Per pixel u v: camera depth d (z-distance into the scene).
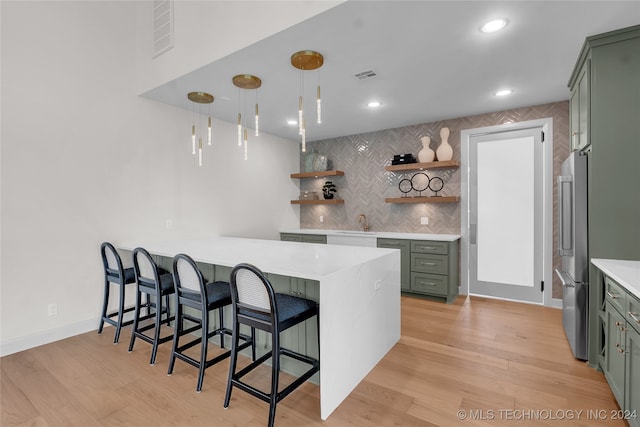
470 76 2.95
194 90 3.31
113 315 3.22
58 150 2.93
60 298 2.95
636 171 2.17
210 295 2.29
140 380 2.25
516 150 4.02
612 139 2.22
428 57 2.57
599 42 2.24
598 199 2.29
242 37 2.45
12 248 2.69
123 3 3.40
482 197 4.25
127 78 3.41
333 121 4.45
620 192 2.22
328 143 5.56
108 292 3.10
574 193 2.39
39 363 2.50
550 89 3.27
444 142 4.27
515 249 4.05
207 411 1.92
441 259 3.96
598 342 2.33
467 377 2.26
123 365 2.47
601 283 2.28
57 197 2.93
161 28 3.18
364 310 2.28
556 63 2.67
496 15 2.02
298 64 2.65
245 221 4.81
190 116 4.01
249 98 3.53
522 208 4.00
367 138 5.12
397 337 2.84
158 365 2.47
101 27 3.23
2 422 1.82
